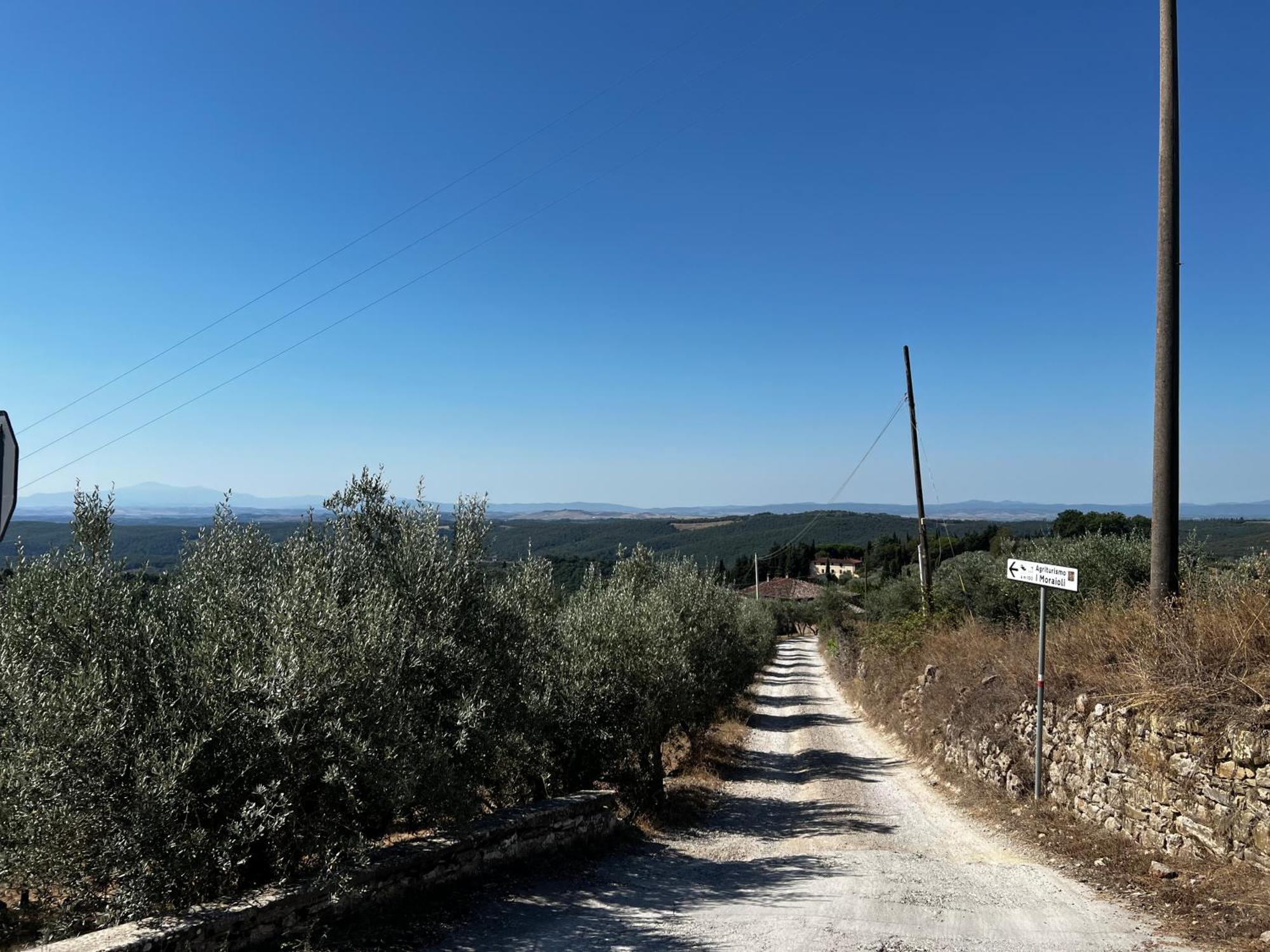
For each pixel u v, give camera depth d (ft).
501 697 29.09
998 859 31.17
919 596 92.32
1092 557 53.01
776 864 31.30
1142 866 26.71
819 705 97.66
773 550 298.76
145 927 16.79
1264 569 31.40
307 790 20.57
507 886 25.70
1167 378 34.27
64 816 17.48
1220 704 25.50
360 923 20.47
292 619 21.30
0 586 23.47
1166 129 35.01
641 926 22.41
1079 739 33.81
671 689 41.78
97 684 18.43
